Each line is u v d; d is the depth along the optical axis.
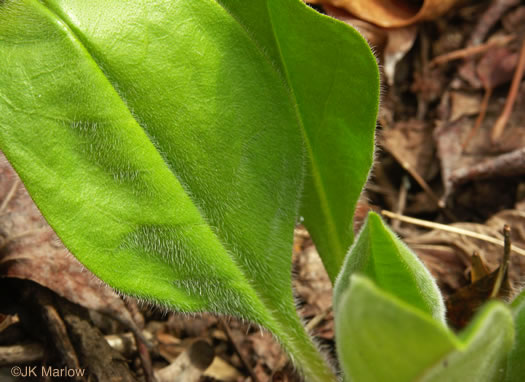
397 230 0.26
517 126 0.28
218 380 0.23
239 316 0.21
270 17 0.20
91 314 0.23
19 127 0.19
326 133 0.21
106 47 0.19
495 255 0.25
